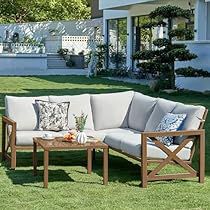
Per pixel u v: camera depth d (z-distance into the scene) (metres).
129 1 23.91
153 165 7.60
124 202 5.88
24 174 7.18
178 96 17.25
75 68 31.58
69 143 6.71
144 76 24.34
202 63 18.33
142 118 8.20
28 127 8.09
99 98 8.58
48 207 5.68
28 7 39.66
